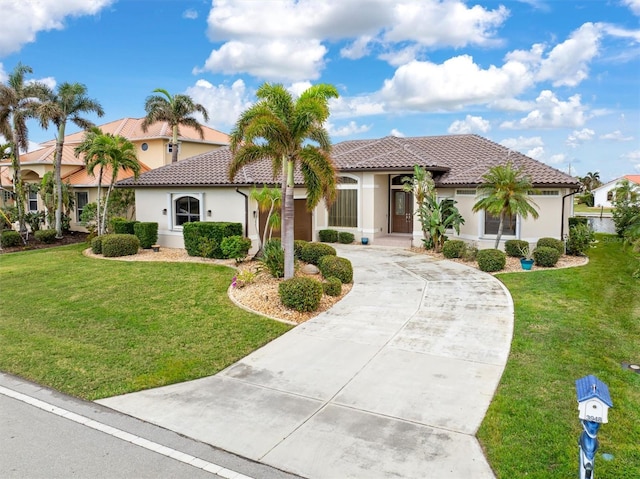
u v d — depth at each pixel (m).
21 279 15.22
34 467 5.45
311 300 11.25
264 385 7.63
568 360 8.23
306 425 6.34
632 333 9.63
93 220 25.03
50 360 8.76
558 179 18.53
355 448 5.78
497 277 14.98
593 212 56.06
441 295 12.77
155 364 8.52
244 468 5.42
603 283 14.05
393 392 7.25
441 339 9.45
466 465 5.39
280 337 9.81
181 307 11.88
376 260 18.11
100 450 5.81
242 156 13.15
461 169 21.09
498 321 10.48
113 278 15.02
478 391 7.18
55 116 23.92
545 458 5.42
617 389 7.08
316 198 13.25
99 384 7.76
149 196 21.19
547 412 6.43
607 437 5.81
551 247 17.84
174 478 5.23
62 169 29.14
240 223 18.14
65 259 18.89
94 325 10.70
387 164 21.59
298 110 12.31
